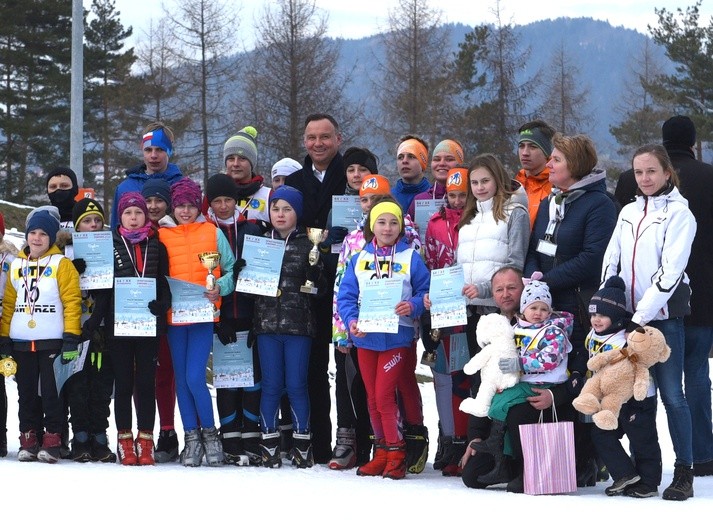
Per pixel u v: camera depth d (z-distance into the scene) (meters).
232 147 8.57
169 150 8.82
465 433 7.77
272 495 6.43
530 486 6.73
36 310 7.94
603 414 6.57
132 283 7.79
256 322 8.02
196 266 7.90
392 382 7.58
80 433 8.06
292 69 36.91
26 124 44.47
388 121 40.75
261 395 8.10
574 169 7.35
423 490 6.80
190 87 41.81
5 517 5.66
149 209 8.19
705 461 7.99
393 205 7.69
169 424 8.44
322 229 8.37
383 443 7.69
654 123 49.78
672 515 5.85
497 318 7.13
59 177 8.81
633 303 6.94
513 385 7.00
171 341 8.02
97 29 50.09
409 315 7.52
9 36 46.25
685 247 6.75
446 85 41.59
